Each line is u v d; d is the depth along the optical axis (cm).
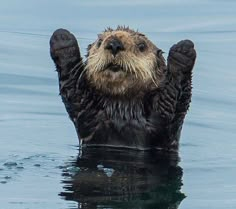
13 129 2219
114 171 1839
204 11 3341
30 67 2827
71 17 3216
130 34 2031
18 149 2014
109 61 1944
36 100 2506
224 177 1816
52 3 3422
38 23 3228
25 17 3309
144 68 1986
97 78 1980
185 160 1966
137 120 2038
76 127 2077
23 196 1634
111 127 2048
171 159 1972
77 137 2162
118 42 1945
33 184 1714
